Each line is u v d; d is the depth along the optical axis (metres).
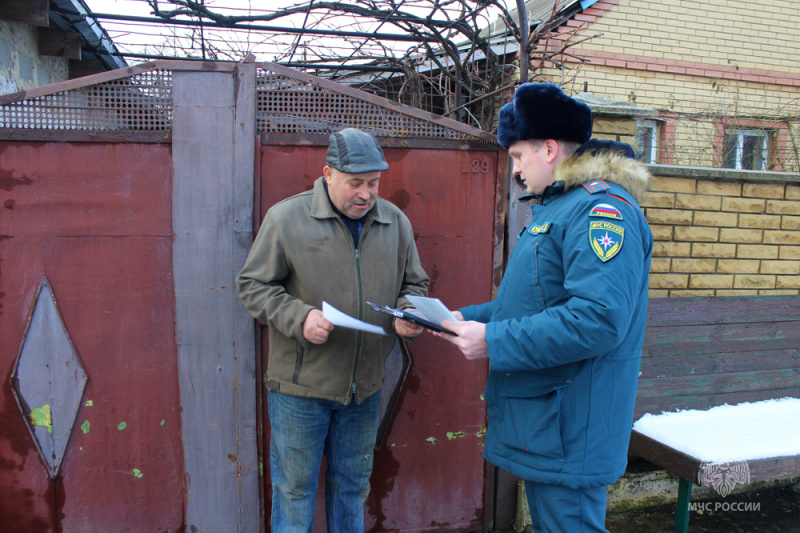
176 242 1.98
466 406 2.28
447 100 4.12
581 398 1.39
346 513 1.90
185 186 1.97
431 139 2.13
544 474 1.41
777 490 2.83
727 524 2.52
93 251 1.94
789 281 2.81
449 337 1.48
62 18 3.32
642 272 1.38
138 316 1.99
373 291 1.75
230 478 2.09
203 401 2.05
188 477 2.07
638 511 2.62
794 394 2.76
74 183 1.90
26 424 1.94
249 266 1.71
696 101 5.86
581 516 1.41
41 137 1.87
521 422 1.46
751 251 2.74
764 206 2.73
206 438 2.06
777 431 2.30
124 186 1.94
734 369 2.69
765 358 2.75
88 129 1.90
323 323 1.55
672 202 2.60
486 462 2.33
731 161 6.09
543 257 1.43
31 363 1.93
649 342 2.58
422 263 2.19
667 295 2.65
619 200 1.37
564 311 1.29
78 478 2.00
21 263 1.90
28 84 3.37
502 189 2.20
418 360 2.23
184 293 2.00
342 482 1.89
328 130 2.06
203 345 2.03
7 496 1.96
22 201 1.88
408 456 2.26
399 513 2.29
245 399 2.06
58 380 1.95
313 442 1.76
